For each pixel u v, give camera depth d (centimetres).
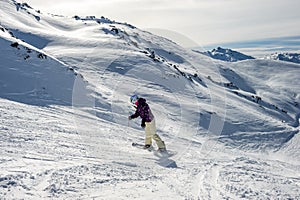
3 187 421
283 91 12012
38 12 7450
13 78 1933
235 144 2109
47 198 411
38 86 1944
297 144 2370
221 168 731
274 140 2489
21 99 1670
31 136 791
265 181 646
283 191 579
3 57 2169
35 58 2353
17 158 572
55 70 2286
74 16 8094
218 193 527
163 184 553
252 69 15362
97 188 477
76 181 493
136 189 500
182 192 517
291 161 1870
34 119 1088
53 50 3831
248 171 738
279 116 5322
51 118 1188
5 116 1027
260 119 3170
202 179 609
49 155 633
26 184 447
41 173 502
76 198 426
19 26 4666
